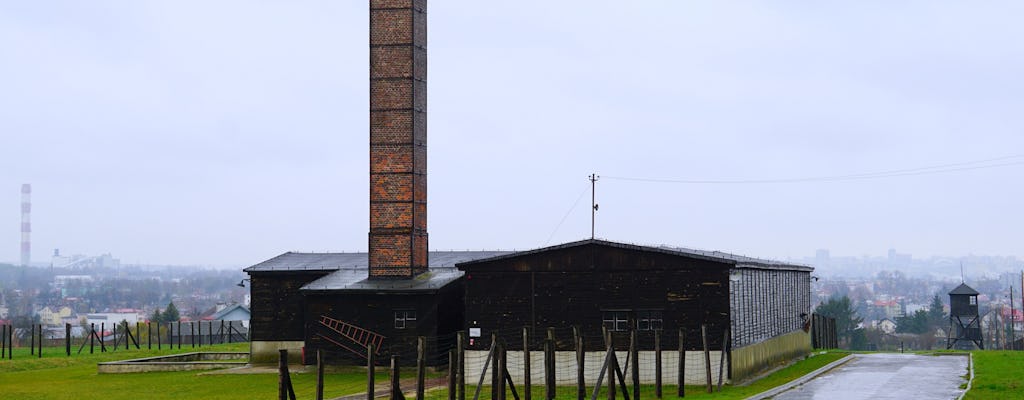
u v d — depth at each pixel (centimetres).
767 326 6175
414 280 6253
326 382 5562
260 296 6719
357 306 6072
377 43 6500
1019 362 5931
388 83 6475
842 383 5084
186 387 5497
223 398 4959
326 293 6072
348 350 6072
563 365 5312
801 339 7544
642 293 5250
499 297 5438
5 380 6206
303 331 6638
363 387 5259
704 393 4747
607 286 5300
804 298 7938
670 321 5200
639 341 5241
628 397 4362
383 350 6019
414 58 6494
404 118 6438
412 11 6481
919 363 6419
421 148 6562
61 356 7944
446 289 6072
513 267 5431
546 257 5391
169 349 8850
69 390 5469
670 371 5178
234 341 12288
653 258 5256
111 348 9338
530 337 5372
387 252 6372
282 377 3394
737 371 5225
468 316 5472
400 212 6391
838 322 18900
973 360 6341
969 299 11644
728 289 5138
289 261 7006
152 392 5288
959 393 4538
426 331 5975
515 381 5381
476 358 5447
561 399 4666
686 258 5203
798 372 5819
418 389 3734
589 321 5309
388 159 6438
